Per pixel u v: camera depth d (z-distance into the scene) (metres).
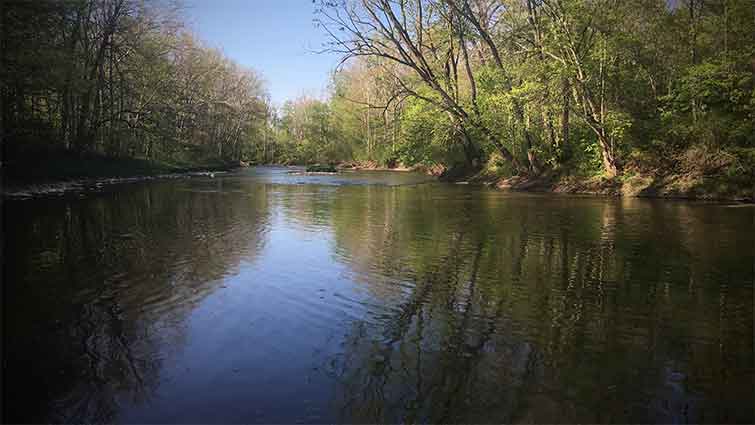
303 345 5.58
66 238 11.74
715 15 23.67
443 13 26.62
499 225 13.79
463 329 6.06
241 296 7.34
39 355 5.32
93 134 34.38
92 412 4.20
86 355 5.32
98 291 7.55
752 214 15.40
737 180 19.53
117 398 4.43
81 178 29.17
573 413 4.21
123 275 8.45
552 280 8.22
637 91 25.77
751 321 6.32
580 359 5.23
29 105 29.33
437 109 30.08
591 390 4.60
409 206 18.52
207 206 18.41
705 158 21.05
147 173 37.38
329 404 4.33
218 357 5.27
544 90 23.12
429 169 46.34
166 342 5.66
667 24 24.53
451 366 5.07
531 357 5.29
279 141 85.94
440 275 8.52
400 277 8.39
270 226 13.64
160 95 43.44
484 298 7.27
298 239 11.72
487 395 4.50
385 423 4.04
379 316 6.53
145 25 34.72
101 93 37.75
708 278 8.28
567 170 25.58
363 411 4.21
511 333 5.94
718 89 20.58
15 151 24.83
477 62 33.38
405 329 6.07
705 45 24.39
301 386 4.65
